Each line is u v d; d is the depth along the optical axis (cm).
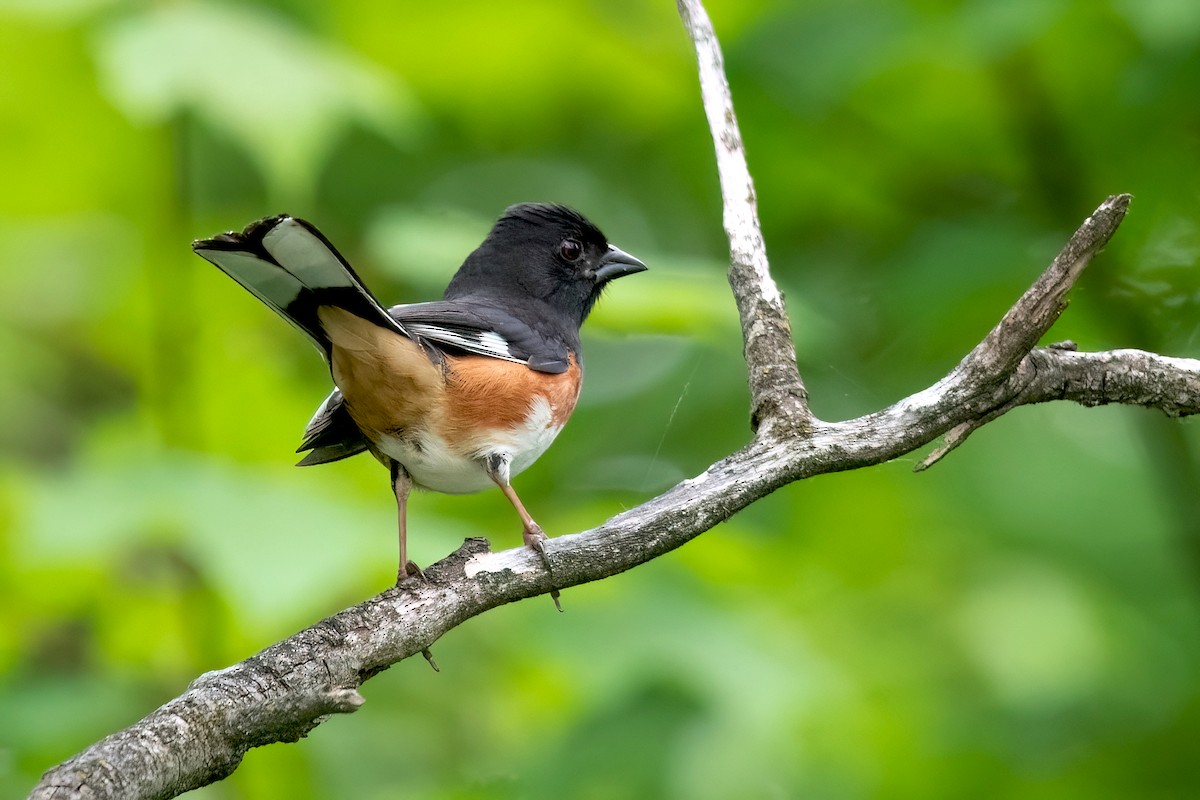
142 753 453
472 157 1375
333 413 736
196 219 1107
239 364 975
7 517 759
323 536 709
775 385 597
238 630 854
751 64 1092
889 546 1191
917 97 1107
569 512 961
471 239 967
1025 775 1022
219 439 956
